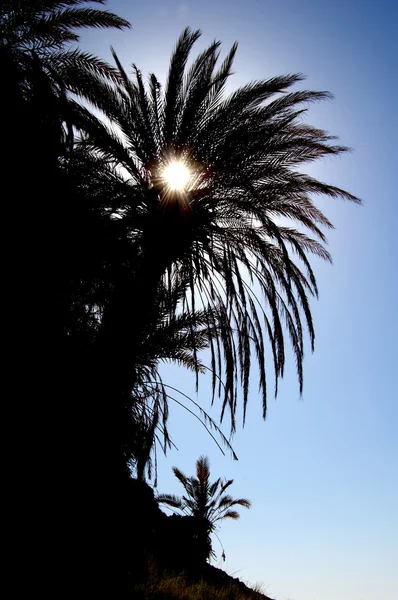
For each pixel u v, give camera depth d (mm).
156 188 10281
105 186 9578
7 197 5723
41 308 6027
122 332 8125
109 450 6891
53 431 5953
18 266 5750
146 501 10523
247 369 10523
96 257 6957
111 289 8352
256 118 10203
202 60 10453
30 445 5652
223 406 9719
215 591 10031
